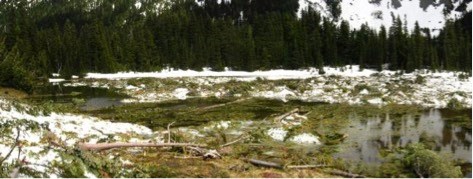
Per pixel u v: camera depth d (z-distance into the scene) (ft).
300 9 524.52
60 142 43.91
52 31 338.13
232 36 348.59
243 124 74.95
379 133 68.69
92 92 147.64
